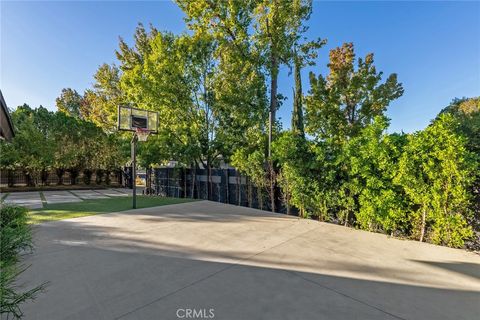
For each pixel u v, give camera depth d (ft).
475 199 12.05
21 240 11.08
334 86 50.52
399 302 7.42
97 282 8.84
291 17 34.55
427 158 13.04
